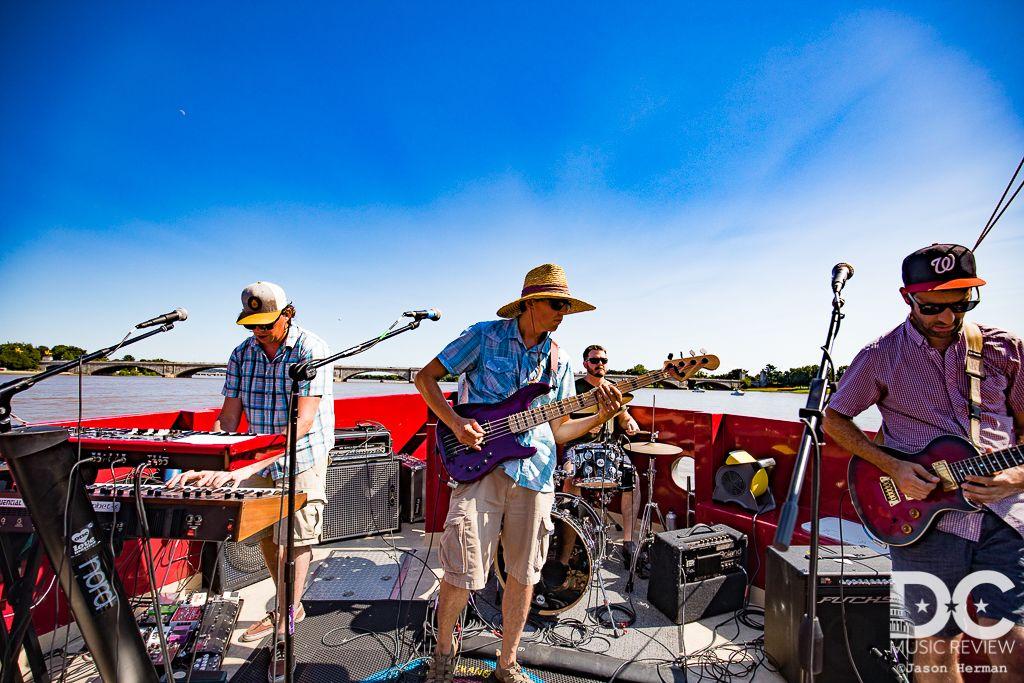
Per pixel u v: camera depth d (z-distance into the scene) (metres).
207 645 2.47
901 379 2.16
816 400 1.48
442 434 2.46
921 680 2.07
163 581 3.24
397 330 2.18
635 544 4.37
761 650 2.92
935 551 2.03
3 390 1.60
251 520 2.00
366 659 2.66
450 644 2.29
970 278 1.94
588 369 4.66
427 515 4.45
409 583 3.62
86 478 2.04
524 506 2.36
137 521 1.99
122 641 1.84
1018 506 1.92
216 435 2.34
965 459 1.97
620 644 2.96
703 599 3.26
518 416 2.36
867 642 2.46
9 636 1.82
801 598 2.53
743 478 3.92
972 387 2.05
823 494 3.83
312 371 1.92
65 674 2.41
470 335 2.54
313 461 2.71
